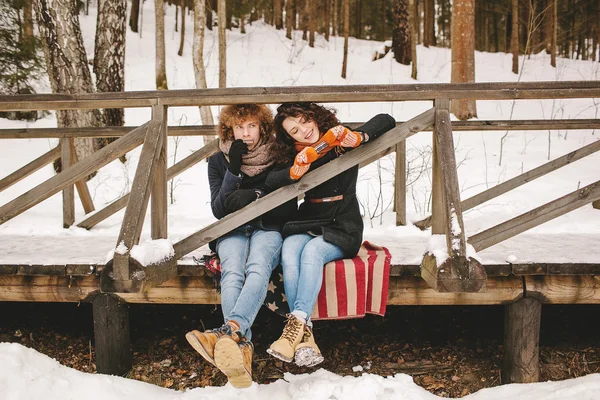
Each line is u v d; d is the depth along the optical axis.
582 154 4.93
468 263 2.86
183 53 16.31
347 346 3.98
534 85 3.20
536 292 3.38
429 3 21.72
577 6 21.12
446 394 3.51
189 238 3.23
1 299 3.57
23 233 5.00
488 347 3.93
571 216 5.44
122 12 8.16
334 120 3.22
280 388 3.17
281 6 21.86
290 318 2.81
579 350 3.83
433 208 3.30
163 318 4.37
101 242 4.34
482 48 26.75
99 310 3.54
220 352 2.57
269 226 3.21
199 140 9.28
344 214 3.17
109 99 3.34
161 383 3.62
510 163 7.86
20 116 10.62
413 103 12.20
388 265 3.14
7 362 3.06
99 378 3.19
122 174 7.51
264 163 3.23
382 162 7.80
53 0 7.00
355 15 26.11
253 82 13.77
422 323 4.23
